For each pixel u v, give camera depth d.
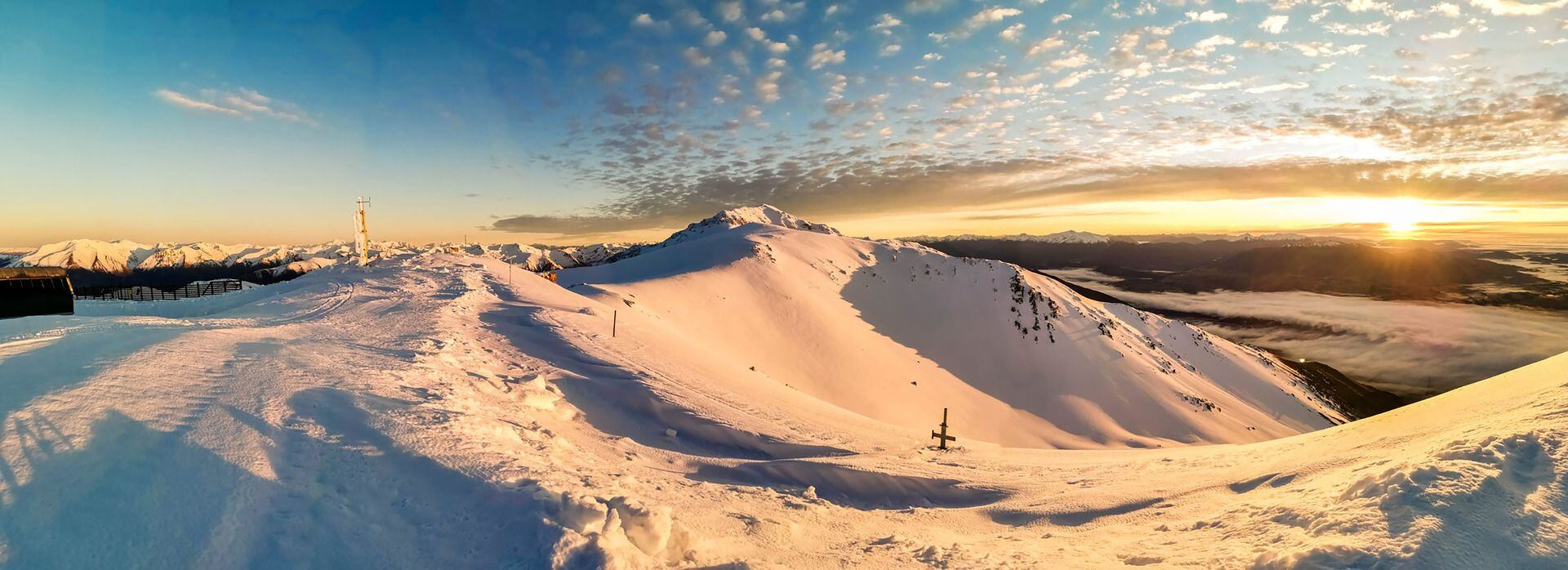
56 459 6.11
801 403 23.66
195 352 10.85
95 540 5.07
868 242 140.50
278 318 20.19
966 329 101.19
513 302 32.16
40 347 10.50
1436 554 5.01
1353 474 7.73
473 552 5.57
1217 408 94.44
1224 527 7.36
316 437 7.52
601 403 16.19
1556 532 5.14
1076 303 127.25
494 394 13.53
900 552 7.30
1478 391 10.56
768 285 89.06
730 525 7.69
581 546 5.41
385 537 5.71
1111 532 8.35
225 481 6.11
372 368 12.05
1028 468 14.53
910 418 61.06
